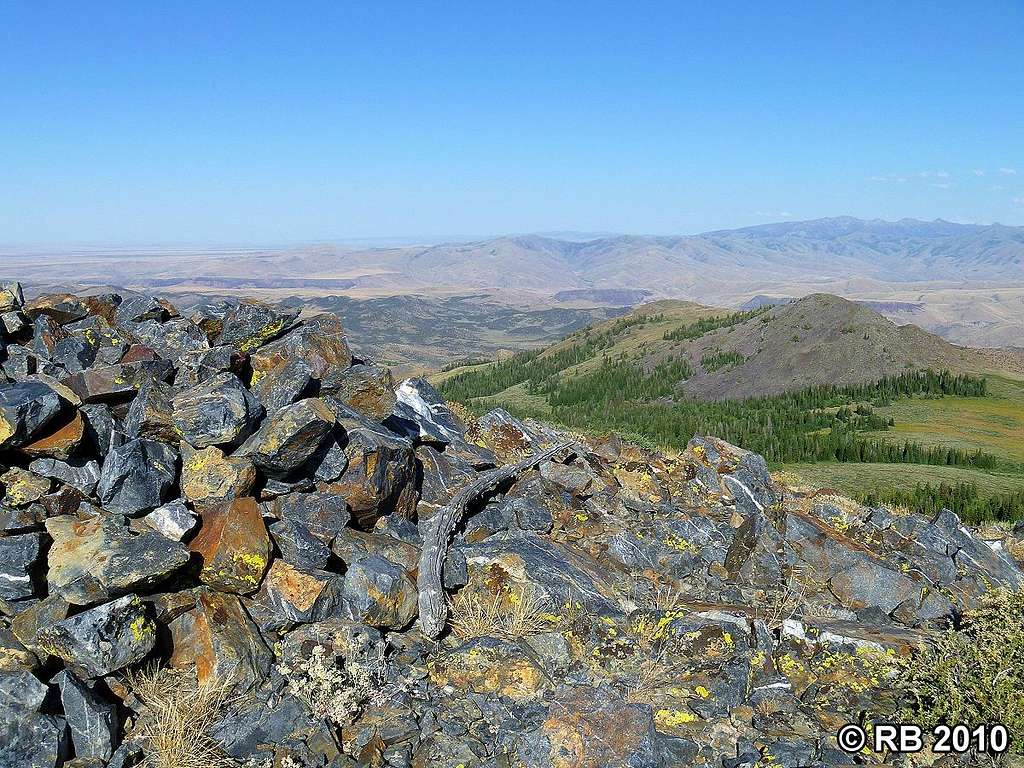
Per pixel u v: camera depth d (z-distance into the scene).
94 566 2.69
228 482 3.08
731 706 2.92
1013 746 2.75
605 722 2.65
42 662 2.54
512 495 4.17
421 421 4.38
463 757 2.59
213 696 2.64
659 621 3.30
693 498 4.66
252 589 2.90
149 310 3.94
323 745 2.57
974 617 3.44
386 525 3.54
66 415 3.01
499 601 3.30
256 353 3.88
